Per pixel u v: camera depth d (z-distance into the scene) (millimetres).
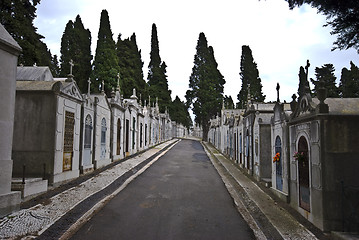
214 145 36562
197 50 49406
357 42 6297
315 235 5828
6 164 6426
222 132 26906
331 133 6094
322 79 6273
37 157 9453
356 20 5836
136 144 23203
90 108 12977
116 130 17297
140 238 5645
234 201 8750
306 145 6918
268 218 7000
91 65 40125
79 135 11727
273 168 10008
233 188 10773
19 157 9492
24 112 9664
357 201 5848
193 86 49156
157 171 14297
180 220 6844
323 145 6086
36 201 7723
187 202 8562
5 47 6414
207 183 11695
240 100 50344
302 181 7176
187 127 102500
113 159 16594
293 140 7906
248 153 14375
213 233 6043
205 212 7566
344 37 6309
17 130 9602
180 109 70188
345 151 6047
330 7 5766
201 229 6270
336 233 5602
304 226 6406
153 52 56438
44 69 12281
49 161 9414
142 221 6676
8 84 6539
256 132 12828
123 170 13789
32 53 19312
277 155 9047
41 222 6102
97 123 13836
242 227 6453
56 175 9617
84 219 6570
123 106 18781
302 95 7277
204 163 18641
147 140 28469
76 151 11375
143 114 25828
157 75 54938
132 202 8320
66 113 10391
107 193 9203
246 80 49250
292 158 7984
